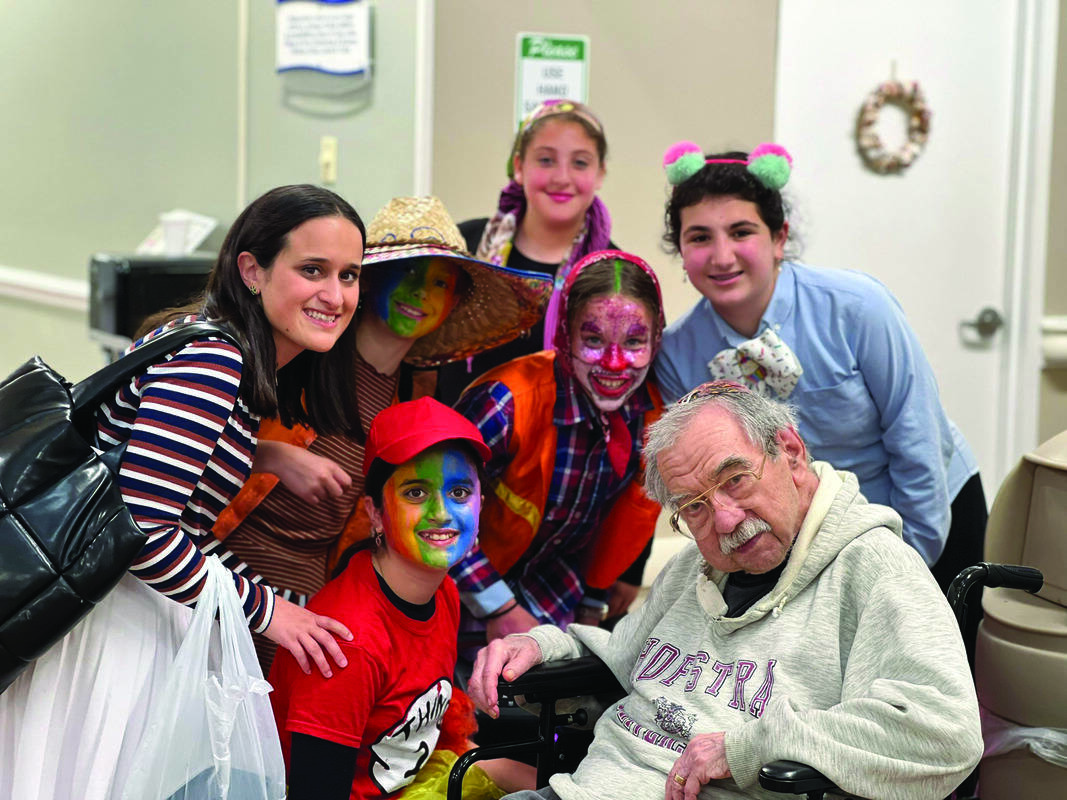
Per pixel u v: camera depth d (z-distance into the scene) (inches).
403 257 85.8
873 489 97.4
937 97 167.0
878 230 167.9
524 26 151.7
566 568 101.5
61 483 64.4
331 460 86.6
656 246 160.9
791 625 70.6
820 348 92.7
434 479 74.5
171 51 195.3
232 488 73.5
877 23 163.5
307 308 73.9
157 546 66.3
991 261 172.4
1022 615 80.4
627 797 70.7
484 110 152.5
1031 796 79.4
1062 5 165.9
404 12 153.0
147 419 66.6
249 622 71.0
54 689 66.6
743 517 69.8
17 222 242.1
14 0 235.6
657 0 155.1
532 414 92.2
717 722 70.2
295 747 71.4
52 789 66.4
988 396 175.2
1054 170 169.3
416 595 76.2
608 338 89.9
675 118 158.4
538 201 117.7
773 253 93.0
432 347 97.7
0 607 62.2
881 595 67.6
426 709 77.1
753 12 159.0
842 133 164.7
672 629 76.7
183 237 180.5
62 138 225.6
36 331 235.8
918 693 61.9
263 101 176.9
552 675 79.0
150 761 66.4
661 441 72.5
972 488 102.3
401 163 155.5
